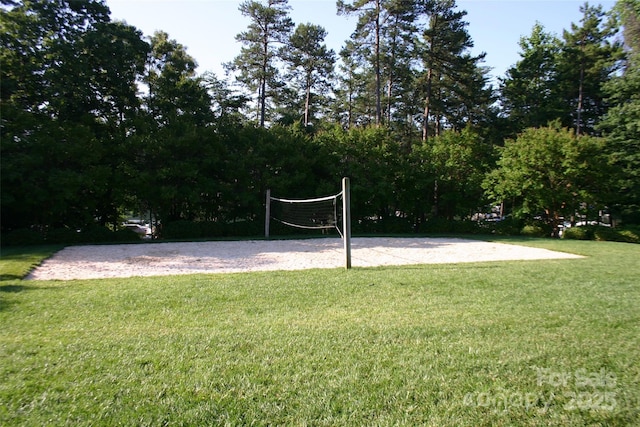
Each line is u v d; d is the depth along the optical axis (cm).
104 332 416
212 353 355
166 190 1631
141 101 1938
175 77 1911
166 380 303
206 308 514
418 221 2216
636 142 1798
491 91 3009
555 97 2841
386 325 434
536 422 249
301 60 3108
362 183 1980
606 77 2672
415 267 867
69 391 286
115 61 1686
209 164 1798
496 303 532
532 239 1642
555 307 510
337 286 646
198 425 246
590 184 1717
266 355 351
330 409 263
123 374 313
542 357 344
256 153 1917
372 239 1659
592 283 666
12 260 963
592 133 2847
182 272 846
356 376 309
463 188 2059
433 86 2866
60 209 1457
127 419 252
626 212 1938
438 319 457
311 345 374
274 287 639
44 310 504
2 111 1373
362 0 2383
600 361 336
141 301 549
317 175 2105
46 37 1612
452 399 276
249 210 1953
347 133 2120
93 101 1722
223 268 902
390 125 3384
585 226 1753
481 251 1252
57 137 1480
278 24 2702
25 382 300
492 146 2289
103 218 1803
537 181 1733
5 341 387
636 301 543
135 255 1134
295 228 1909
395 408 265
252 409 263
